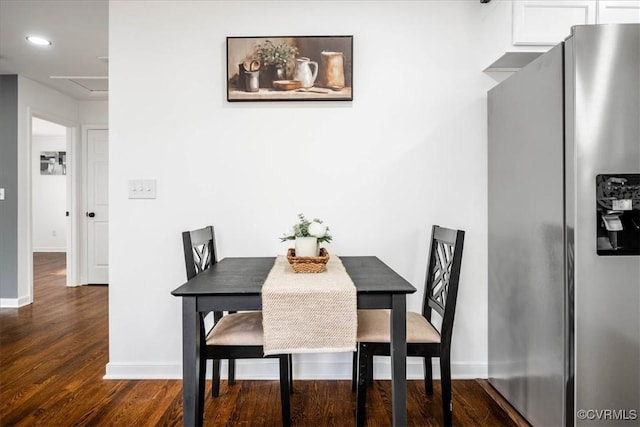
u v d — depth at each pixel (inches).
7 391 80.9
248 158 88.9
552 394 62.6
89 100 182.4
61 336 113.2
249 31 88.4
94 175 186.4
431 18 88.7
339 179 89.3
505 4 77.2
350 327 55.7
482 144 88.8
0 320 129.1
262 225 89.3
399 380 57.6
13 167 147.5
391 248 89.4
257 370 88.6
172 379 87.7
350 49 87.4
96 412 73.0
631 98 56.1
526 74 70.1
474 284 89.0
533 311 68.3
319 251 74.6
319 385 85.6
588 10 75.2
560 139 59.9
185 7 88.1
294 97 87.5
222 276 65.9
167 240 88.7
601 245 56.9
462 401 78.5
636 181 56.1
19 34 112.5
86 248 186.9
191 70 88.2
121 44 87.8
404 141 89.0
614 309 57.5
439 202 89.2
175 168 88.6
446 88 88.8
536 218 67.1
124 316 88.4
